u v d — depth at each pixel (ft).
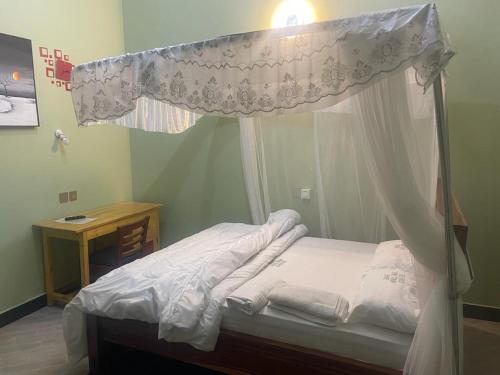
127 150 13.17
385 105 5.14
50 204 10.56
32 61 9.77
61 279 11.09
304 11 10.21
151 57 6.69
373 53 5.01
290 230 9.95
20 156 9.70
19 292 9.87
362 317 5.79
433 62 4.60
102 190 12.21
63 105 10.77
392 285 6.17
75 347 7.34
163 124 9.32
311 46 5.44
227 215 12.14
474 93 8.95
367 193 9.75
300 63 5.54
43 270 10.47
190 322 6.15
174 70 6.47
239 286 6.93
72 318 7.25
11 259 9.64
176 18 11.87
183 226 12.84
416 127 6.17
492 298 9.37
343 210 10.16
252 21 10.91
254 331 6.27
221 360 6.47
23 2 9.53
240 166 11.71
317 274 7.62
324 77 5.39
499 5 8.55
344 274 7.61
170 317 6.18
